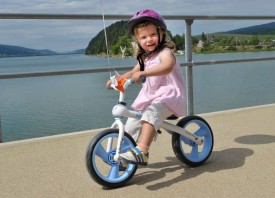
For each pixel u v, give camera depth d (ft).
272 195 7.35
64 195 7.75
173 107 8.49
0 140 11.57
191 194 7.54
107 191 7.88
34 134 15.17
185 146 10.64
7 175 8.94
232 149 10.32
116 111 8.04
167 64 8.22
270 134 11.66
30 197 7.71
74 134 12.12
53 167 9.38
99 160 9.76
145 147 8.07
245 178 8.23
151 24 8.49
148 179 8.45
